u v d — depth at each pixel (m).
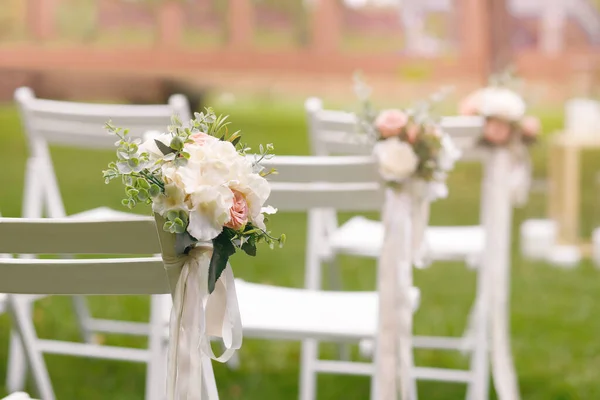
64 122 3.20
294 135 12.21
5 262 1.49
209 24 12.62
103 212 3.47
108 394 3.54
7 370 3.73
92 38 12.43
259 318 2.45
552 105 12.38
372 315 2.51
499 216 3.12
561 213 5.94
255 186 1.53
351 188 2.23
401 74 12.27
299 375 3.78
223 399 3.50
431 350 4.09
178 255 1.49
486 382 3.21
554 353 4.08
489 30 11.61
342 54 12.57
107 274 1.49
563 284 5.33
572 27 13.37
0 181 8.62
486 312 3.19
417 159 2.37
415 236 2.44
